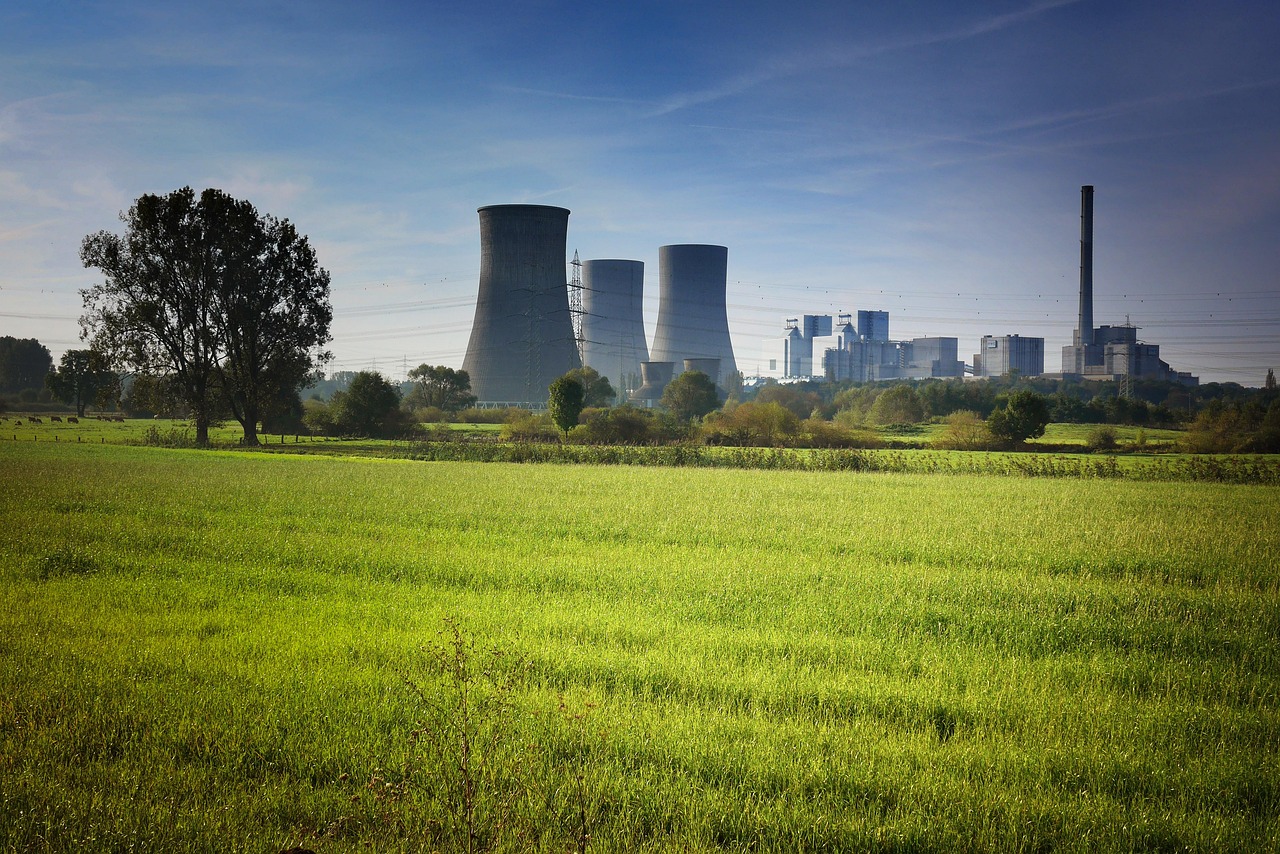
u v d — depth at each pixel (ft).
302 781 22.17
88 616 39.81
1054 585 50.26
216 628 38.09
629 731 25.18
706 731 25.40
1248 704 29.60
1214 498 110.63
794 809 20.59
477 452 199.82
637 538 67.97
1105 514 88.84
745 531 71.82
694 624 39.45
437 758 22.76
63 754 23.59
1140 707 28.76
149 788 21.63
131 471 135.44
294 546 60.59
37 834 19.24
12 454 188.34
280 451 222.69
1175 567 56.29
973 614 42.50
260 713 26.55
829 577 51.44
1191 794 22.39
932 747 24.76
